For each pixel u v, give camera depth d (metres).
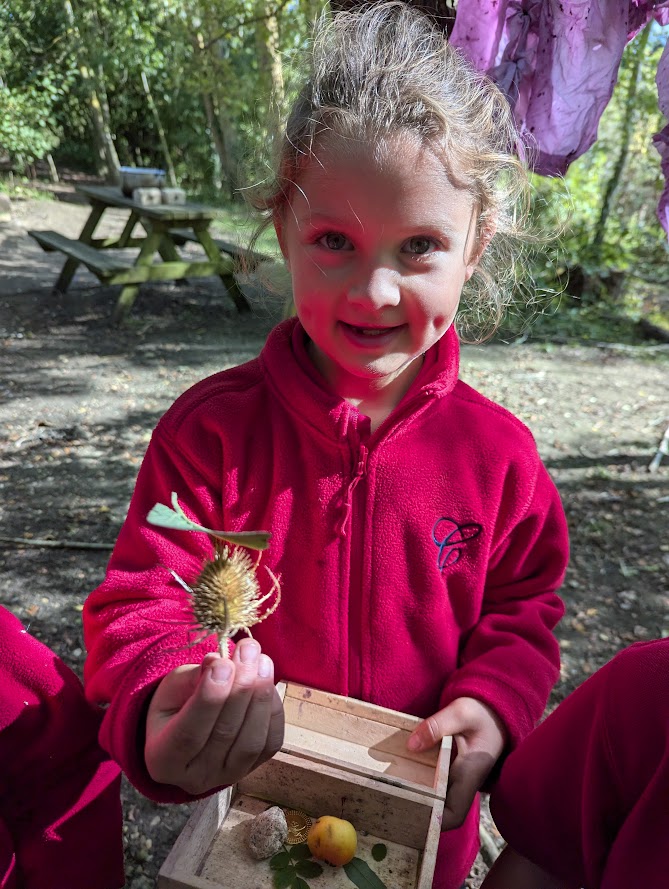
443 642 0.52
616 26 0.65
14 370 2.61
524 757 0.49
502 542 0.54
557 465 2.16
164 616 0.46
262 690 0.34
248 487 0.50
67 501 1.81
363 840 0.46
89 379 2.58
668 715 0.42
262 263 0.59
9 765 0.49
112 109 7.25
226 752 0.35
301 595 0.50
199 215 3.18
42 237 3.49
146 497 0.52
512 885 0.52
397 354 0.44
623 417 2.51
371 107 0.39
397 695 0.52
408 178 0.39
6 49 6.08
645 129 4.08
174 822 1.01
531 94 0.67
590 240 4.20
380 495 0.50
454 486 0.51
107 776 0.55
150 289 3.72
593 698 0.47
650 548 1.76
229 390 0.53
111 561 0.52
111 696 0.43
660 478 2.10
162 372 2.68
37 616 1.40
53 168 7.36
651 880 0.42
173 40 4.92
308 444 0.50
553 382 2.81
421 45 0.45
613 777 0.45
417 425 0.52
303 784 0.47
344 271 0.41
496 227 0.49
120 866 0.58
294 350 0.52
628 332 3.49
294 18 3.21
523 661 0.51
